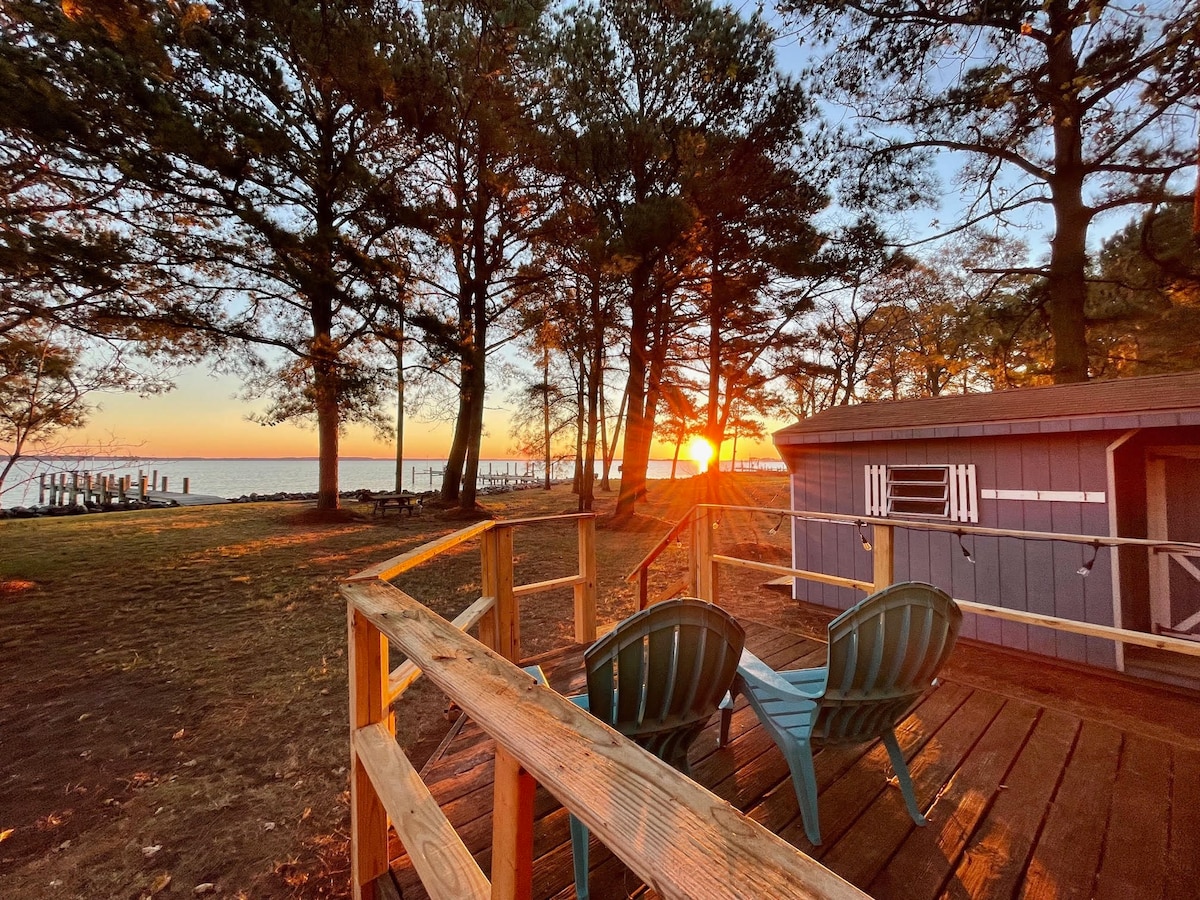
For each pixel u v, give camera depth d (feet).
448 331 39.11
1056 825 6.14
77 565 25.70
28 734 10.32
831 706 6.06
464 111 35.63
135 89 24.81
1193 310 29.37
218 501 68.23
